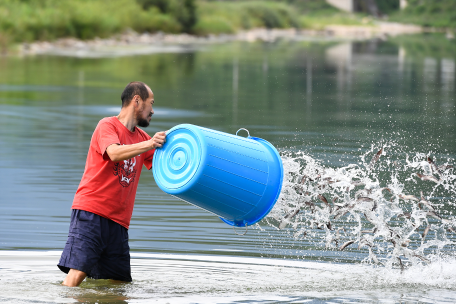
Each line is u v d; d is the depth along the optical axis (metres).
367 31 138.88
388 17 168.62
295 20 140.88
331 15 168.75
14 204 12.43
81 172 15.37
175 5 101.56
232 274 9.01
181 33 101.12
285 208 9.25
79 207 8.58
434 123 23.88
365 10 173.75
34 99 29.42
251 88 36.09
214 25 108.81
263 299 7.90
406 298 7.99
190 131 8.47
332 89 35.91
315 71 47.03
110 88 34.53
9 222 11.25
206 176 8.29
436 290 8.38
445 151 18.41
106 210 8.58
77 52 63.16
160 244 10.33
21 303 7.56
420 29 146.25
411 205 12.57
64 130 21.52
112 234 8.67
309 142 19.38
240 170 8.53
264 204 8.79
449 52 70.75
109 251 8.67
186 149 8.48
